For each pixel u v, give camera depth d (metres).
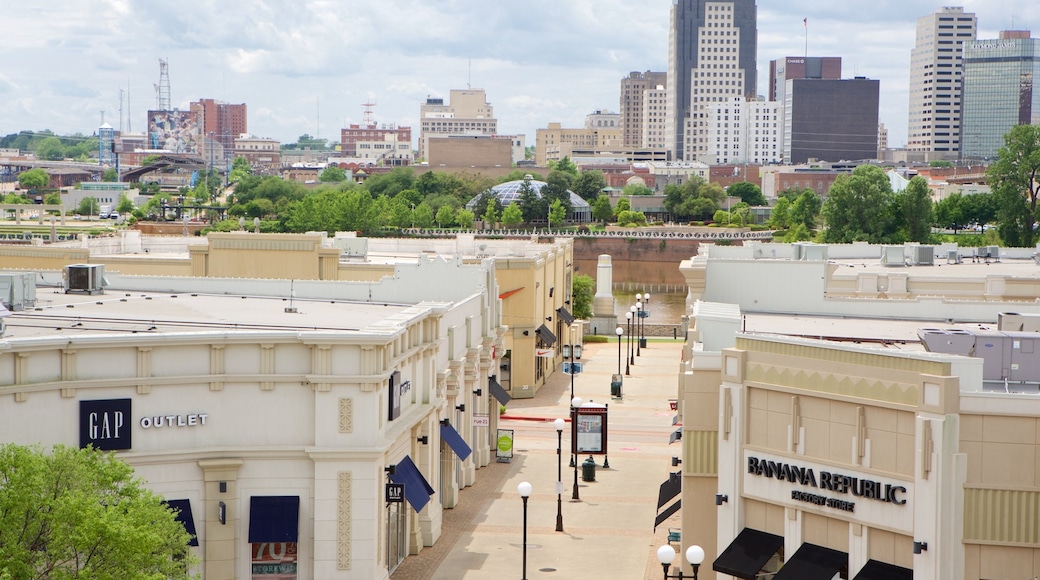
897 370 39.00
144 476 45.19
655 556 56.31
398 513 54.19
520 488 51.09
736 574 42.22
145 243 107.69
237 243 83.44
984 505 37.84
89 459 38.44
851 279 77.25
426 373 58.72
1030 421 37.53
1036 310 62.22
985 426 37.75
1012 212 176.62
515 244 112.38
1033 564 37.78
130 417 44.88
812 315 65.50
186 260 84.88
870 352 39.84
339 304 68.12
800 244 90.44
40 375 43.47
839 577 40.75
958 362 38.34
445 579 52.19
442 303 61.94
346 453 46.56
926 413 37.78
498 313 82.88
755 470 43.22
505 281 99.81
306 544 47.03
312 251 83.06
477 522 62.19
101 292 68.75
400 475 52.91
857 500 40.03
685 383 46.59
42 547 36.75
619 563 55.22
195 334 45.75
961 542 37.97
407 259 94.19
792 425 41.91
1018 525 37.75
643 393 104.12
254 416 46.62
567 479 72.50
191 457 45.88
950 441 37.50
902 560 39.12
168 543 39.16
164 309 61.31
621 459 78.31
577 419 69.19
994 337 44.75
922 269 88.56
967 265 93.94
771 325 59.84
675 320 178.38
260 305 65.06
